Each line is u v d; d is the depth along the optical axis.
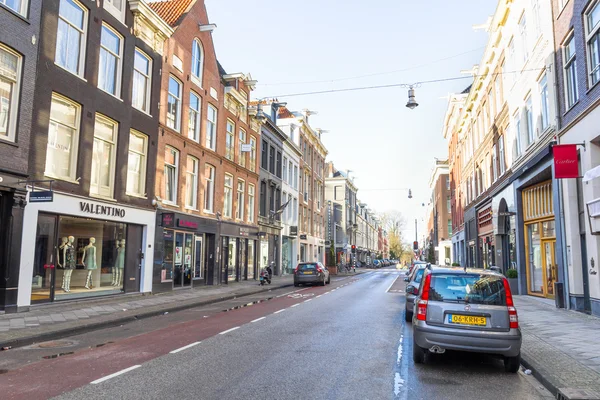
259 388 5.50
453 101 37.56
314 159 47.53
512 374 6.44
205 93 22.69
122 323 11.24
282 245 36.25
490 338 6.32
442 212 56.94
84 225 14.45
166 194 19.19
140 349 7.84
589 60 11.72
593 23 11.55
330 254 43.31
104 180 15.43
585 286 12.45
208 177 23.36
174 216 18.58
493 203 23.08
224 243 24.89
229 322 11.06
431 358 7.24
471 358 7.35
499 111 22.16
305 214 43.19
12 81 11.63
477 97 28.28
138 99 17.47
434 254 56.12
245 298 17.94
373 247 102.56
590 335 8.98
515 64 18.89
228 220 25.09
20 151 11.66
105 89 15.44
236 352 7.53
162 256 18.44
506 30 20.36
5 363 6.86
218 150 24.06
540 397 5.40
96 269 15.00
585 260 12.41
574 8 12.45
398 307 14.46
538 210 16.55
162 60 18.83
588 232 11.95
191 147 21.06
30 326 9.77
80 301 13.95
